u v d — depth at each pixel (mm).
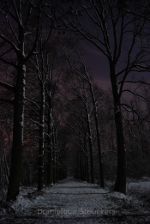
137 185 32375
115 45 19844
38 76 21484
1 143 18812
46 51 23297
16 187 12289
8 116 19484
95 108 31812
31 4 12727
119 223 7496
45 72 24281
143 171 52125
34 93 22859
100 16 19969
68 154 77375
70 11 13781
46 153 28031
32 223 7566
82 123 43969
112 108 20281
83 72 30672
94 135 43312
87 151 46688
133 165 51375
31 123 22578
